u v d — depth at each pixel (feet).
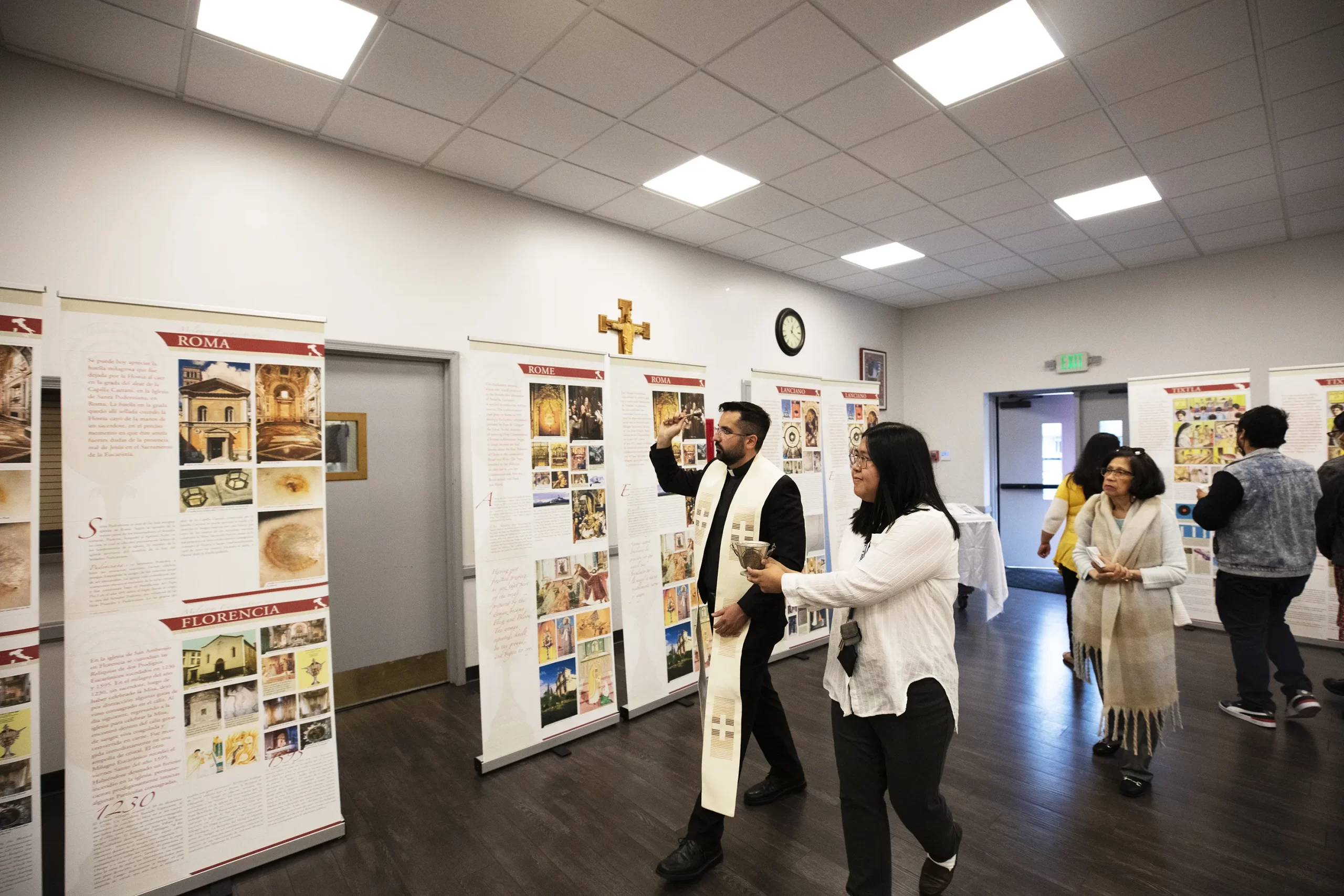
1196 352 19.22
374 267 12.00
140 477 6.56
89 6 7.75
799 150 12.10
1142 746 8.46
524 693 9.54
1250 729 10.09
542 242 14.61
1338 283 16.94
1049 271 20.67
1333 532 10.37
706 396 18.43
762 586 5.51
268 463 7.30
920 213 15.49
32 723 6.04
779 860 6.97
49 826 8.09
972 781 8.57
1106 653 8.23
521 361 9.96
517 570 9.64
